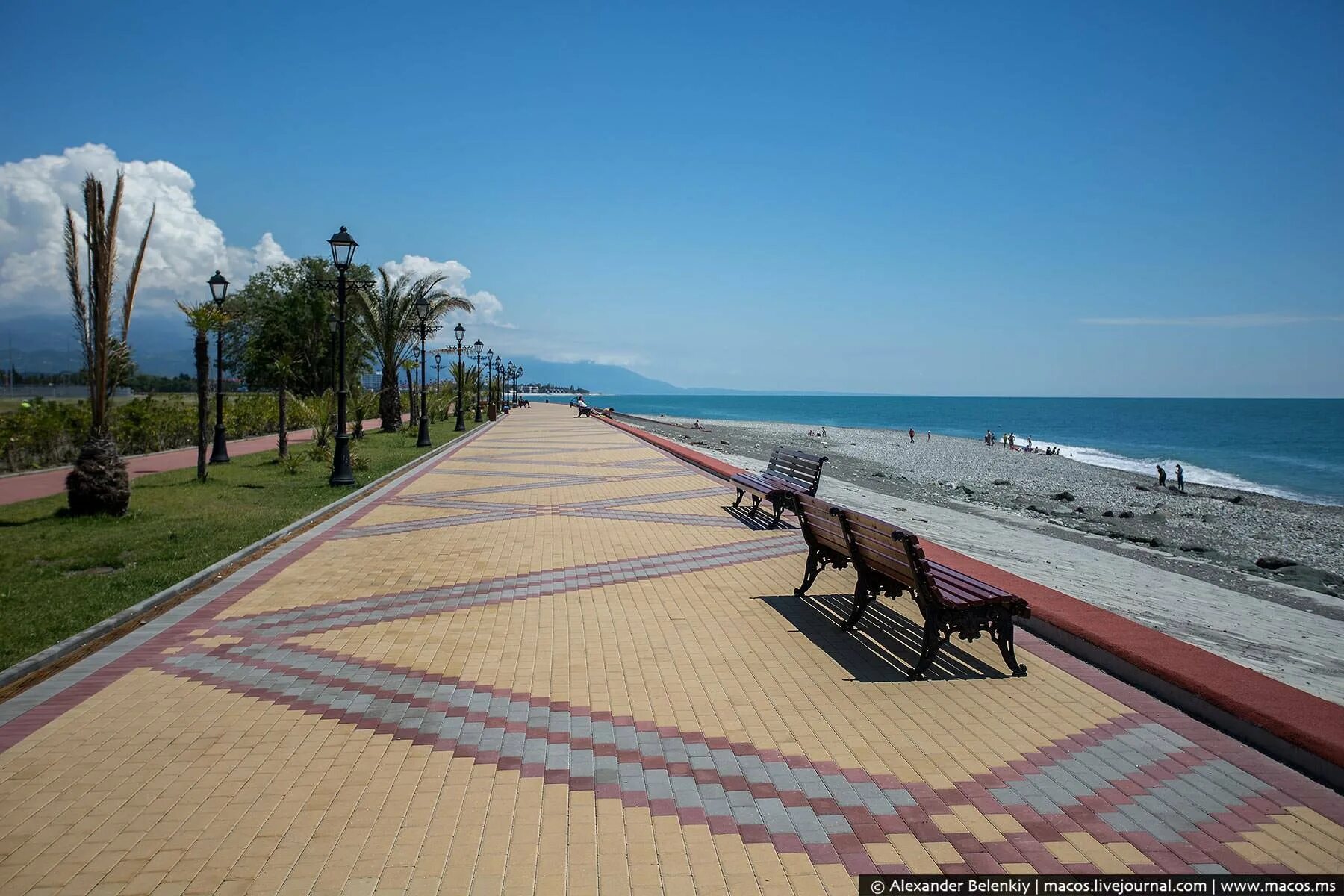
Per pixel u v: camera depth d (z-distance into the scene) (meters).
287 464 16.22
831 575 7.41
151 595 6.39
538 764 3.64
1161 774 3.54
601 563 7.94
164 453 21.02
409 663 5.00
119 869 2.83
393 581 7.16
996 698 4.43
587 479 15.41
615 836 3.04
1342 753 3.40
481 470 17.17
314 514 10.68
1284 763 3.65
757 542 9.02
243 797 3.35
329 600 6.49
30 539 8.84
